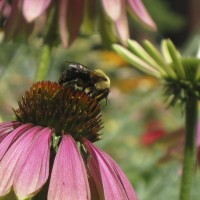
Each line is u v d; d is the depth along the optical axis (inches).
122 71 36.4
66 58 32.7
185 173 18.0
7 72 31.7
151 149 30.2
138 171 28.8
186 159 18.0
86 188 15.5
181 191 18.0
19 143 15.8
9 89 31.4
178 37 82.7
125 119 27.6
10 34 20.4
